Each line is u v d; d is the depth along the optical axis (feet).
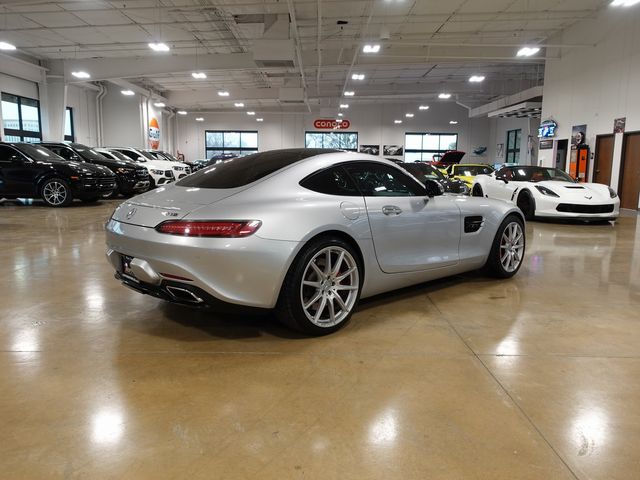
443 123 97.86
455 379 6.75
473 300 10.74
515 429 5.48
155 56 54.13
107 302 10.32
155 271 7.63
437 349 7.84
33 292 11.07
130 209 8.50
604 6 38.93
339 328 8.70
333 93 79.92
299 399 6.15
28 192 30.73
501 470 4.75
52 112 57.06
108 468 4.70
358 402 6.08
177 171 46.32
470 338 8.36
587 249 17.70
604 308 10.20
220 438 5.24
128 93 70.49
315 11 39.50
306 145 100.12
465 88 76.43
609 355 7.64
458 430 5.46
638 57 35.58
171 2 36.88
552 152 48.21
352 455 4.96
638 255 16.48
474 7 38.99
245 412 5.81
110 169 36.06
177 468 4.72
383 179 9.87
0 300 10.42
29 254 15.61
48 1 36.01
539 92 58.44
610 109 38.93
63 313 9.55
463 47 49.85
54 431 5.34
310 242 8.10
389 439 5.26
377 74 69.05
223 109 98.63
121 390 6.33
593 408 5.97
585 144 42.39
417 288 11.78
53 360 7.28
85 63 55.57
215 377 6.75
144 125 74.74
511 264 12.83
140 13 39.42
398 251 9.73
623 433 5.42
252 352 7.66
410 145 98.58
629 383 6.66
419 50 50.37
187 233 7.28
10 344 7.92
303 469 4.73
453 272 11.43
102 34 45.39
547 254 16.62
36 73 55.21
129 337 8.27
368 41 42.52
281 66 43.50
